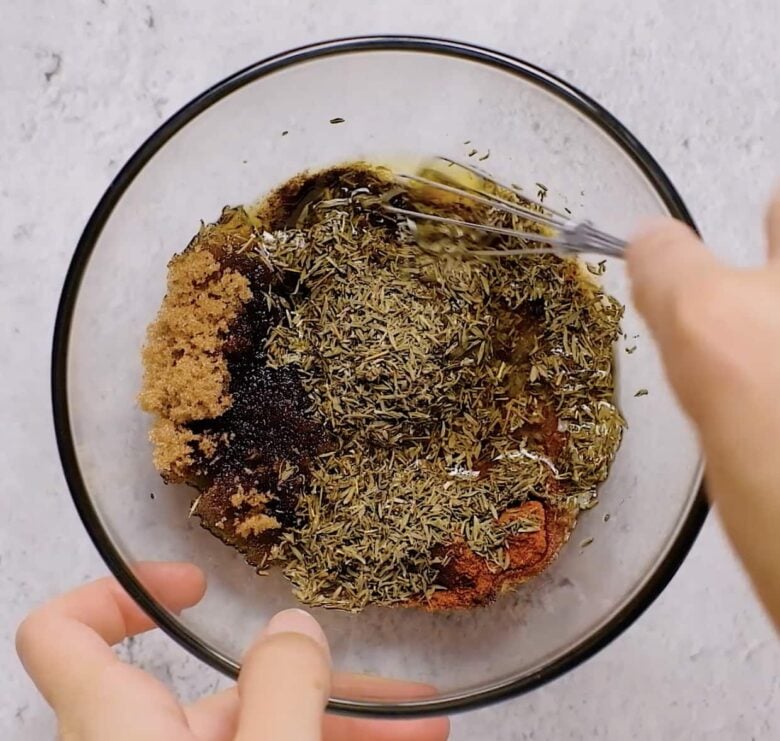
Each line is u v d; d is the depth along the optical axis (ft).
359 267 1.45
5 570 1.54
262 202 1.47
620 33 1.57
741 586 1.55
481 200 1.41
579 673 1.55
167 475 1.42
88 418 1.40
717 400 0.96
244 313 1.43
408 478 1.44
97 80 1.56
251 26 1.57
